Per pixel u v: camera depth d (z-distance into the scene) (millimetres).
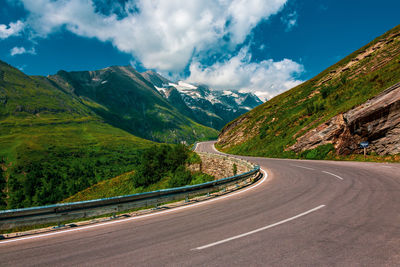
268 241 4414
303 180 12242
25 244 5004
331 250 3883
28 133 193875
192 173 41656
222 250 4129
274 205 7312
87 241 5023
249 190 10711
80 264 3871
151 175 50500
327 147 25719
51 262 4000
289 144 33531
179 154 48219
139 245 4613
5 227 5535
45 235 5586
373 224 5012
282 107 55344
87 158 144875
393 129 19156
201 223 5906
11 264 3975
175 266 3592
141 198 8000
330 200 7438
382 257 3543
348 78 42500
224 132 81938
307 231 4824
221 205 7957
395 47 39656
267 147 39719
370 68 38688
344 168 16016
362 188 9000
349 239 4293
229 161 28062
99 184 61719
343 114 24516
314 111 37500
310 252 3848
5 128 197250
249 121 65875
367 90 27875
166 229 5590
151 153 53094
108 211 7098
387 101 19562
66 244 4891
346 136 23406
